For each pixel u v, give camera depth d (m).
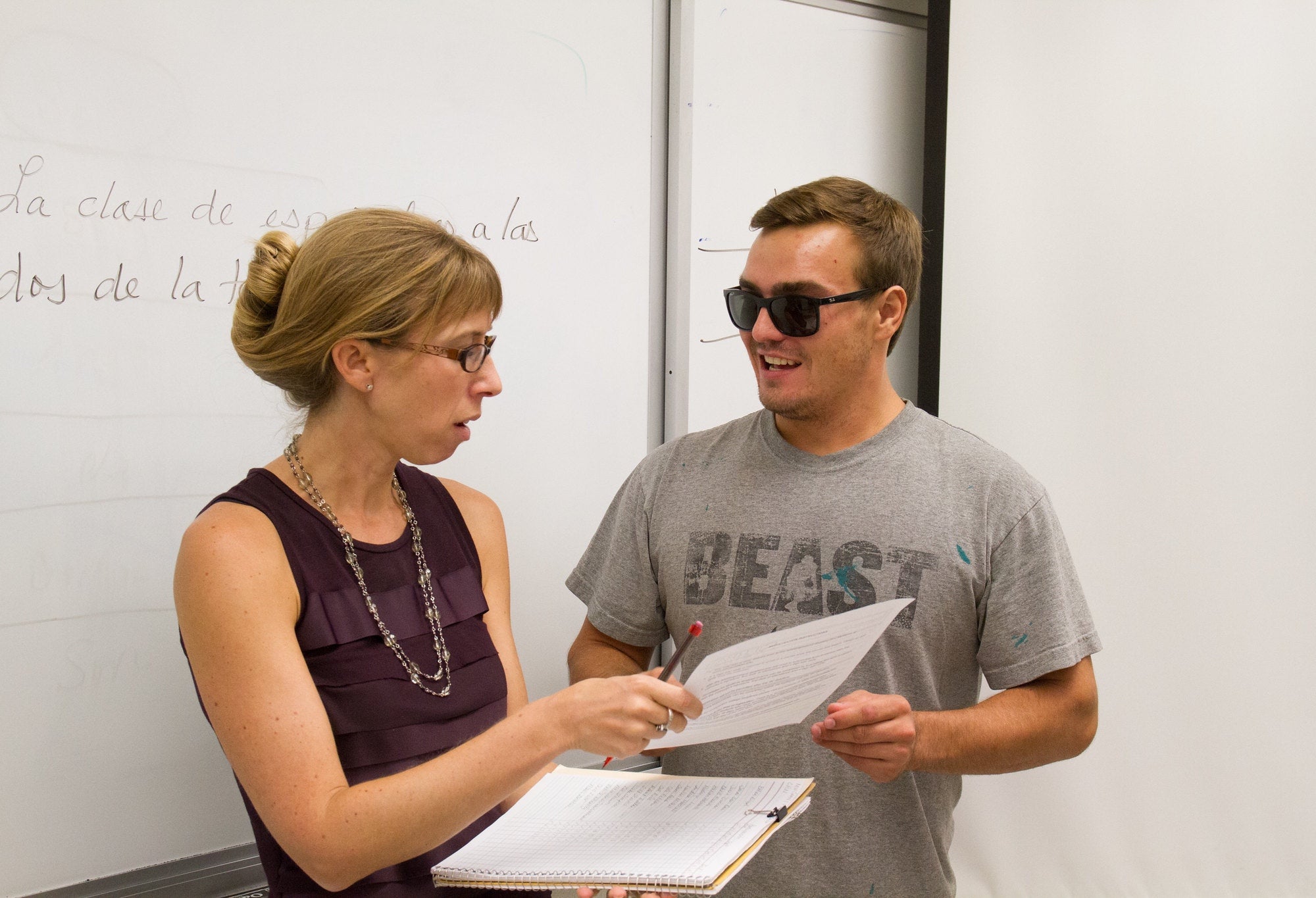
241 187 1.25
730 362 1.68
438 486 1.10
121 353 1.19
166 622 1.24
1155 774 1.67
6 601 1.14
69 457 1.17
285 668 0.83
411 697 0.94
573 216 1.51
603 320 1.55
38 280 1.13
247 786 0.83
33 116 1.12
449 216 1.39
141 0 1.17
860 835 1.08
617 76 1.54
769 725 0.90
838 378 1.09
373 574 0.96
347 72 1.31
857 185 1.13
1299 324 1.57
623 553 1.24
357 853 0.79
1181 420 1.62
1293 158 1.56
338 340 0.88
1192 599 1.64
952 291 1.75
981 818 1.75
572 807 0.94
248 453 1.28
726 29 1.63
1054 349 1.69
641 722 0.81
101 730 1.20
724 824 0.87
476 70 1.40
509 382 1.47
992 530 1.09
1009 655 1.08
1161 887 1.68
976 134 1.71
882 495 1.11
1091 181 1.65
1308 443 1.58
